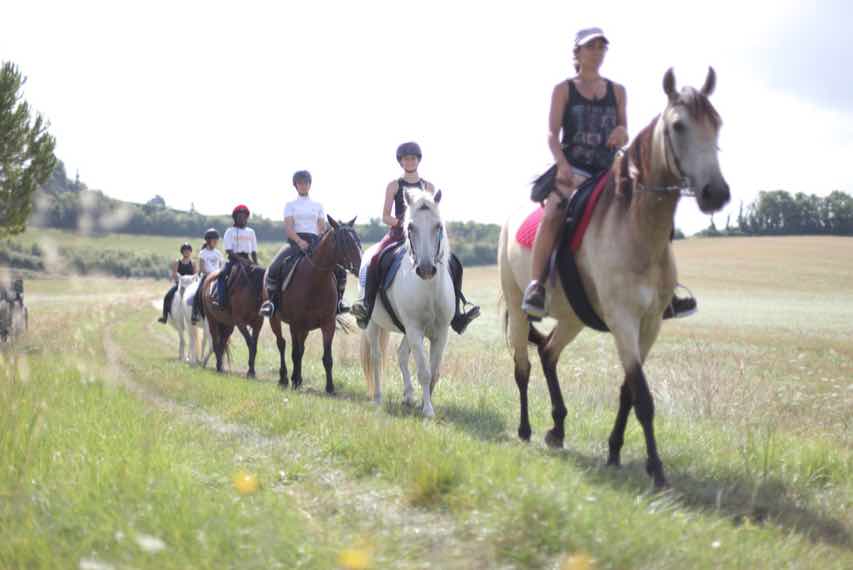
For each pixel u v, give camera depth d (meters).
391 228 10.48
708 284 64.38
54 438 5.60
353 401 10.61
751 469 6.24
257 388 10.67
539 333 7.95
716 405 10.05
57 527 3.82
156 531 3.76
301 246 12.57
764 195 132.50
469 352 18.47
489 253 97.56
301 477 5.58
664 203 5.75
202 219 87.31
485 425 8.35
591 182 6.57
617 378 12.91
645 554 3.80
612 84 6.94
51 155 24.12
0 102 23.45
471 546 3.97
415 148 10.30
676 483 5.90
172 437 6.31
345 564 3.55
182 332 18.86
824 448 6.73
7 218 23.61
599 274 6.15
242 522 3.95
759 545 4.30
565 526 3.95
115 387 7.95
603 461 6.64
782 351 20.41
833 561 4.34
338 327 22.11
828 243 95.88
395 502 4.89
